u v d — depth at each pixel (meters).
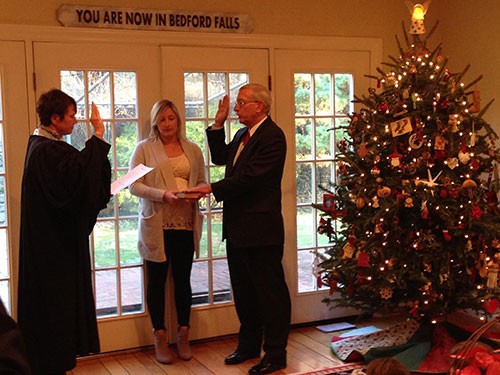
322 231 3.95
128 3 3.92
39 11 3.74
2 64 3.67
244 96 3.54
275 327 3.62
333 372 3.57
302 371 3.61
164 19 4.00
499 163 3.66
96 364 3.84
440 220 3.50
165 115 3.79
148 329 4.08
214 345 4.15
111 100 3.93
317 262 4.16
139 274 4.06
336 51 4.48
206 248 4.22
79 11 3.81
